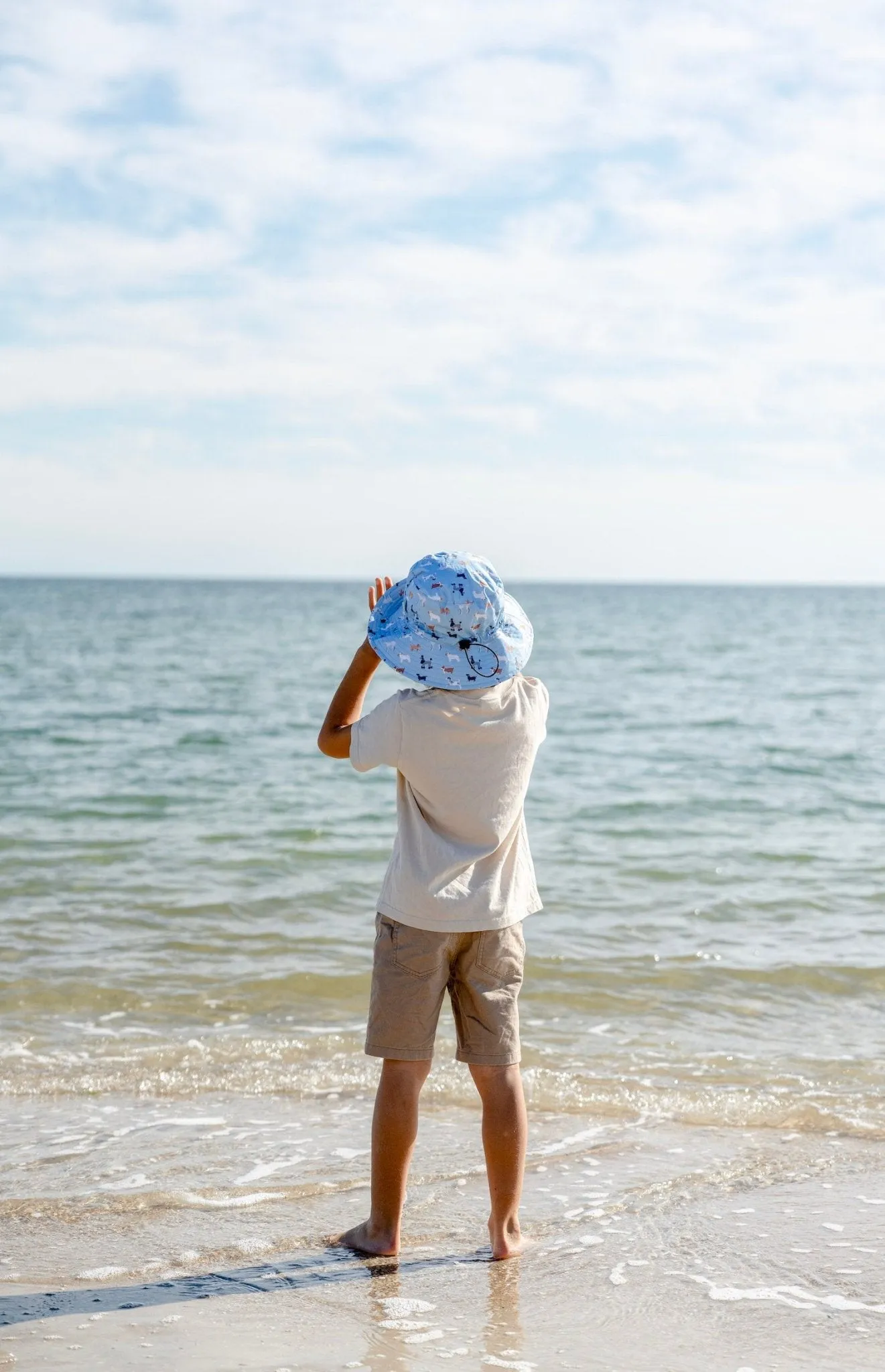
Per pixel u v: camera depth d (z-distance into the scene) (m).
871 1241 2.96
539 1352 2.41
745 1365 2.34
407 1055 2.90
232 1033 4.78
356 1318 2.57
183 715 19.42
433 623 2.89
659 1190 3.33
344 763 13.91
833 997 5.31
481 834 2.90
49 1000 5.14
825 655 39.88
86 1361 2.35
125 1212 3.16
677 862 8.34
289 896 7.07
